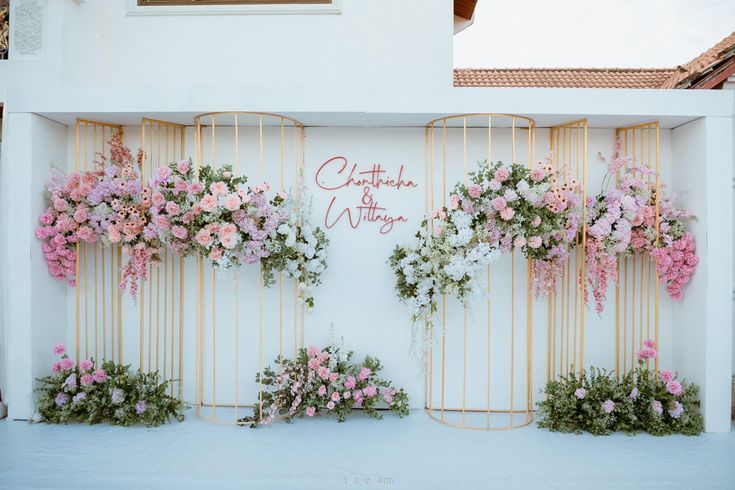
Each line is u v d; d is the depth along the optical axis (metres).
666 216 5.11
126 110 4.86
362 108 4.80
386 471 4.00
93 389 4.92
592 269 4.91
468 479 3.89
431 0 5.82
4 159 5.01
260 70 5.81
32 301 4.98
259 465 4.09
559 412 4.87
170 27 5.84
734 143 5.31
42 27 5.42
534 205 4.62
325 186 5.39
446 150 5.38
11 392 4.99
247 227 4.62
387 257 5.37
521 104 4.80
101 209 4.92
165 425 4.93
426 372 5.37
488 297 5.06
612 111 4.82
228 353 5.45
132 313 5.49
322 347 5.38
